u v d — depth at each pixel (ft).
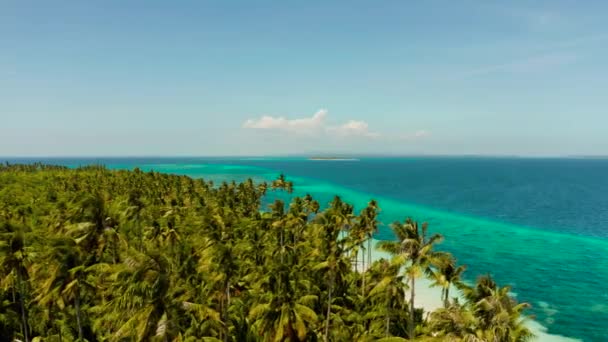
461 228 460.55
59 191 456.04
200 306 118.62
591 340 192.75
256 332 153.58
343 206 268.00
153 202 382.42
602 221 508.53
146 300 106.11
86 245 188.55
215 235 208.44
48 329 174.19
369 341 140.26
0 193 413.59
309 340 146.61
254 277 191.52
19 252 151.12
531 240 400.47
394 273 155.74
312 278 190.49
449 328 108.37
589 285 268.41
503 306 110.22
